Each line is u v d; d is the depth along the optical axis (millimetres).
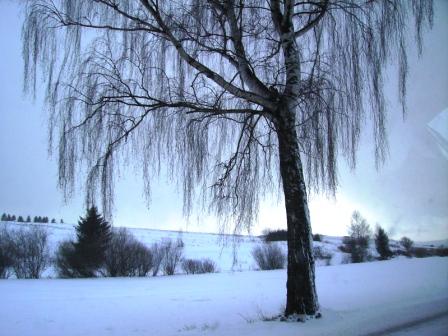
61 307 13289
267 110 8422
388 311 8258
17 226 38438
